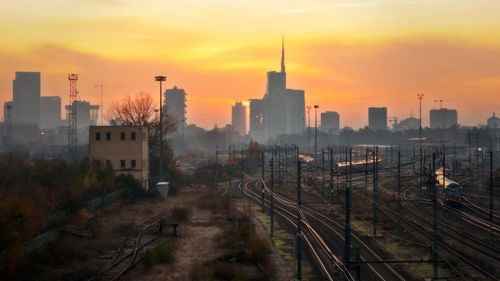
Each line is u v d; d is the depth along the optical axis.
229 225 49.59
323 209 61.50
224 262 34.22
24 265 30.84
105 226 46.44
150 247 38.62
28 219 33.53
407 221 50.44
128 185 70.75
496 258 34.16
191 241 41.75
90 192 57.78
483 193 73.06
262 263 34.06
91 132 76.12
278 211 60.28
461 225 47.50
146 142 79.94
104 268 31.48
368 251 37.53
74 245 36.97
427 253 36.75
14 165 57.91
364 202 64.75
